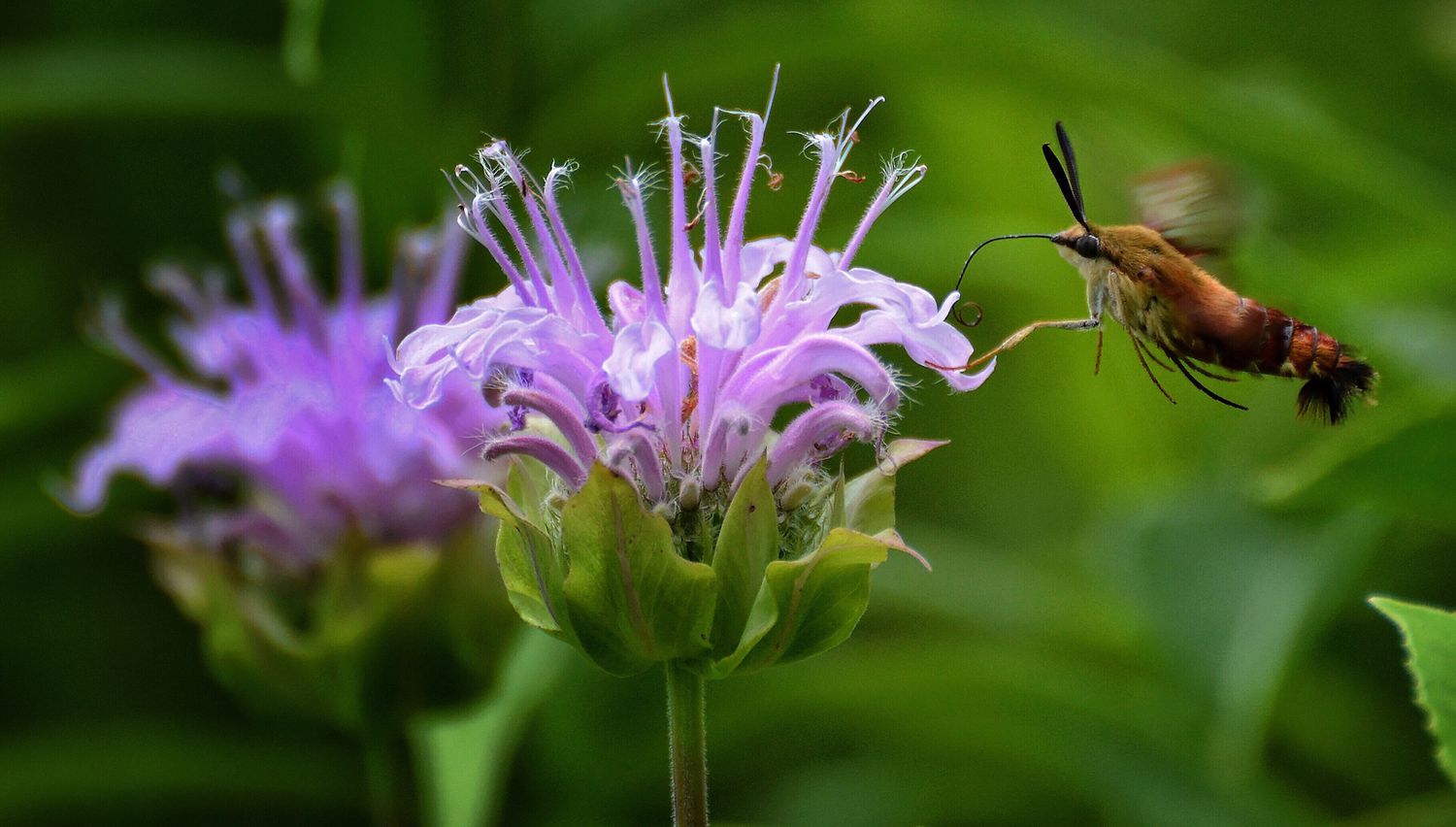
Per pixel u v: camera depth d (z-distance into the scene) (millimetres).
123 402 519
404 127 527
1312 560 505
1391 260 543
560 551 435
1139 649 536
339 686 494
